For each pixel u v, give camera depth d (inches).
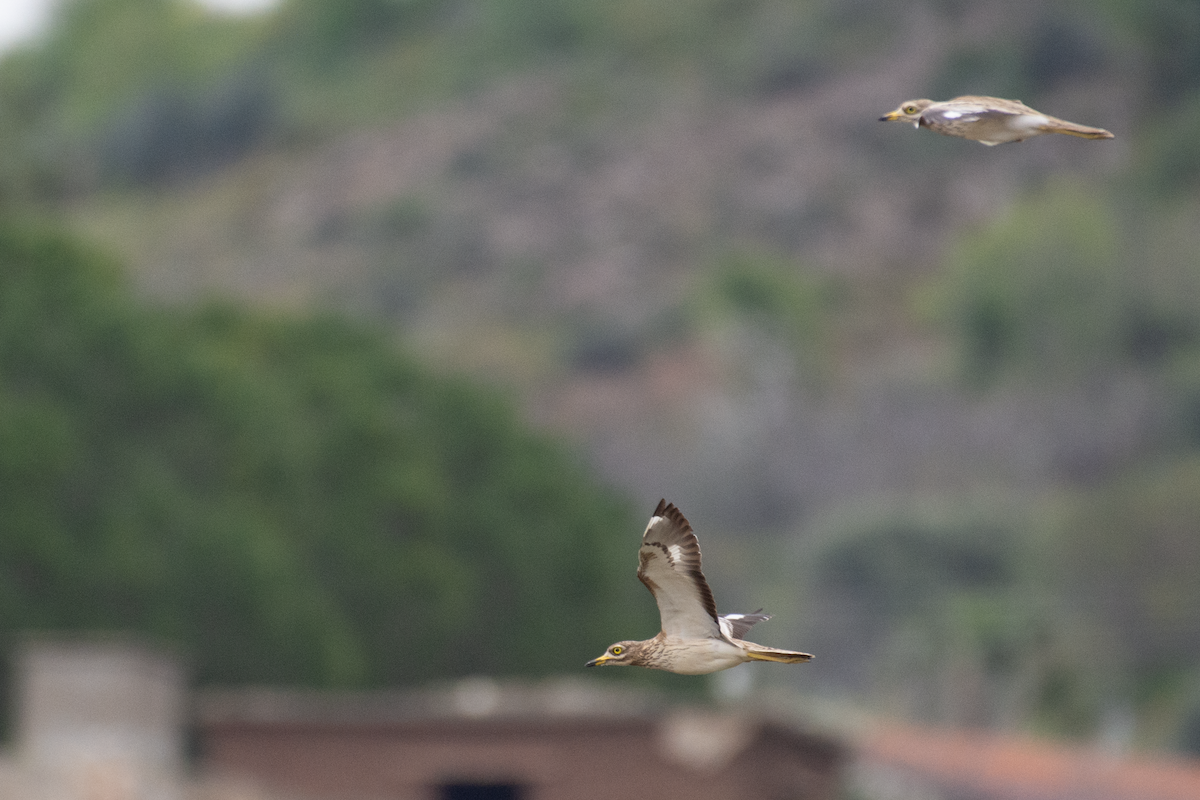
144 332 2245.3
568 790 1748.3
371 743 1766.7
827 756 2036.2
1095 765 3024.1
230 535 2057.1
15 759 1524.4
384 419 2412.6
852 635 4530.0
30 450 1971.0
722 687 2564.0
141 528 2041.1
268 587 2048.5
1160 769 2933.1
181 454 2217.0
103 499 2080.5
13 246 2261.3
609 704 1843.0
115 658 1568.7
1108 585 3865.7
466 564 2479.1
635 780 1745.8
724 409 6973.4
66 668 1557.6
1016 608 3858.3
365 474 2357.3
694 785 1737.2
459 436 2689.5
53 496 2031.3
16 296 2209.6
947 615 4010.8
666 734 1748.3
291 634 2048.5
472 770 1761.8
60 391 2175.2
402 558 2311.8
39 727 1541.6
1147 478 4503.0
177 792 1539.1
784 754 1841.8
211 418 2242.9
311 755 1764.3
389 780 1756.9
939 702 3900.1
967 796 2837.1
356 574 2282.2
